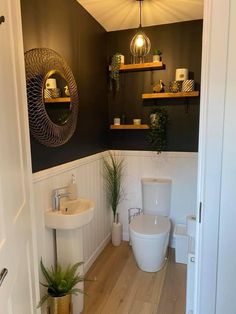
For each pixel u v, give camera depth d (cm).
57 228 178
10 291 97
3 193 92
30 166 139
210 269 109
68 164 215
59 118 199
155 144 291
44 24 180
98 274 247
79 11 232
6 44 104
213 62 98
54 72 191
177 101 286
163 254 251
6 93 102
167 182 285
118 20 270
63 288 169
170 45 282
